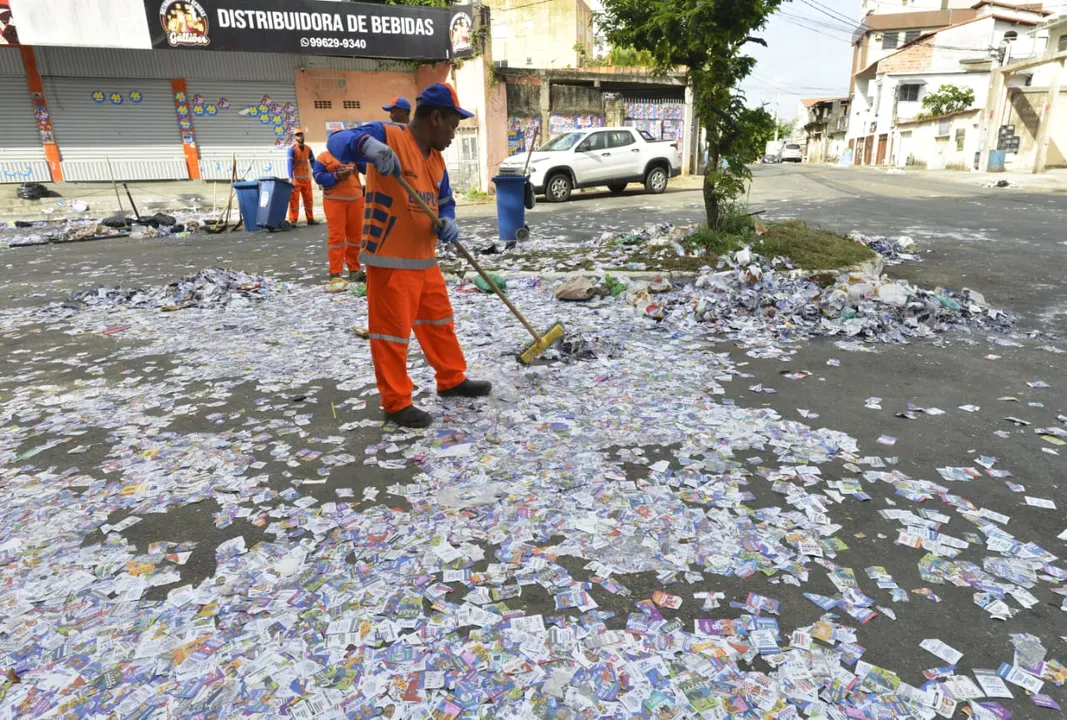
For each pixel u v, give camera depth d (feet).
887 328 16.84
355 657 6.39
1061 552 7.93
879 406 12.26
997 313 18.01
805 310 18.17
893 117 143.64
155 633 6.75
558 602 7.14
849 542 8.17
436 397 12.93
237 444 11.12
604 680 6.08
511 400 12.67
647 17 23.82
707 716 5.71
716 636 6.63
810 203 48.62
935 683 6.05
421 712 5.76
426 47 61.00
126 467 10.40
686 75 24.53
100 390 13.94
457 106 11.11
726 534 8.31
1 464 10.61
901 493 9.20
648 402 12.47
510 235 30.71
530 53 113.60
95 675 6.23
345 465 10.31
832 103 206.08
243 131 61.16
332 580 7.54
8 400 13.50
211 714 5.77
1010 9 147.74
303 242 36.19
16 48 52.16
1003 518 8.59
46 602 7.26
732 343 16.21
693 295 19.71
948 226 35.32
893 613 6.97
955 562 7.75
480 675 6.16
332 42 57.77
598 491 9.32
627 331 17.21
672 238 25.44
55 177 55.62
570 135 57.31
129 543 8.38
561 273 22.72
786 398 12.71
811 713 5.73
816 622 6.82
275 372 14.75
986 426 11.37
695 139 83.46
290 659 6.38
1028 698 5.91
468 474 9.89
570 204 52.90
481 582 7.48
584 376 13.91
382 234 10.81
